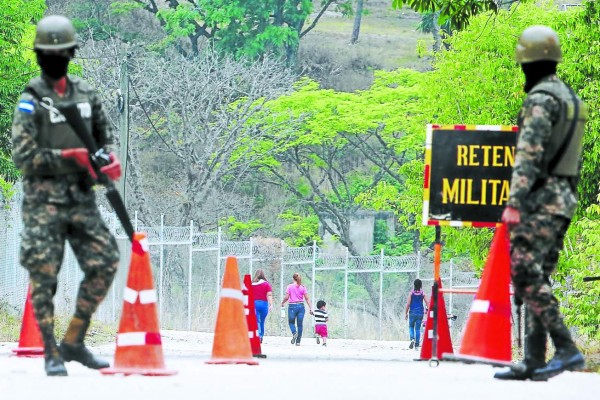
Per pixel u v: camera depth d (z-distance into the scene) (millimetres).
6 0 53312
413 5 39156
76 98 16281
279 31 121812
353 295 106312
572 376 18156
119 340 16531
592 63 52875
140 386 14570
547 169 16359
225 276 20047
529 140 16125
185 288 89812
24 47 55031
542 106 16172
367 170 118562
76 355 16859
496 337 18438
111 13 130500
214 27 124062
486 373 18828
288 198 115875
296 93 99062
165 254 92875
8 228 55500
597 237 44531
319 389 14758
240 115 96062
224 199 101375
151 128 107125
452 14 39344
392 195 81250
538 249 16328
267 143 100188
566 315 44000
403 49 146000
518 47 16734
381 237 113688
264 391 14359
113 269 16422
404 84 101250
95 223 16266
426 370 19703
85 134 16156
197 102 95750
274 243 96312
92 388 14227
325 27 152000
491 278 18578
